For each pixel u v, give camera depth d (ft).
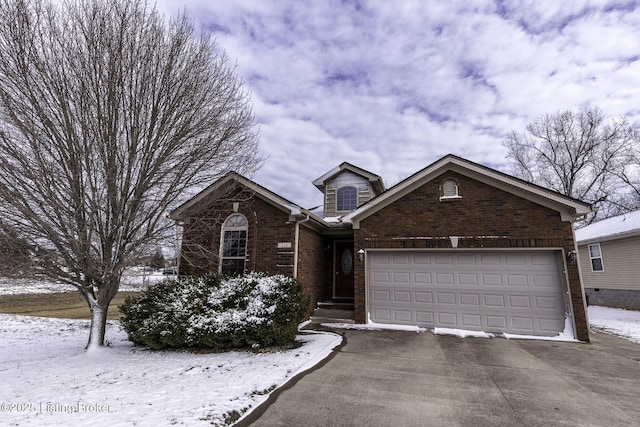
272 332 23.38
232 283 26.84
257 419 12.62
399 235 34.58
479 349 24.40
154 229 24.27
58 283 23.41
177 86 24.66
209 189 31.14
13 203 18.89
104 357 23.04
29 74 20.62
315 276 40.63
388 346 25.14
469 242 32.32
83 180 21.62
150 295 27.09
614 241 55.06
